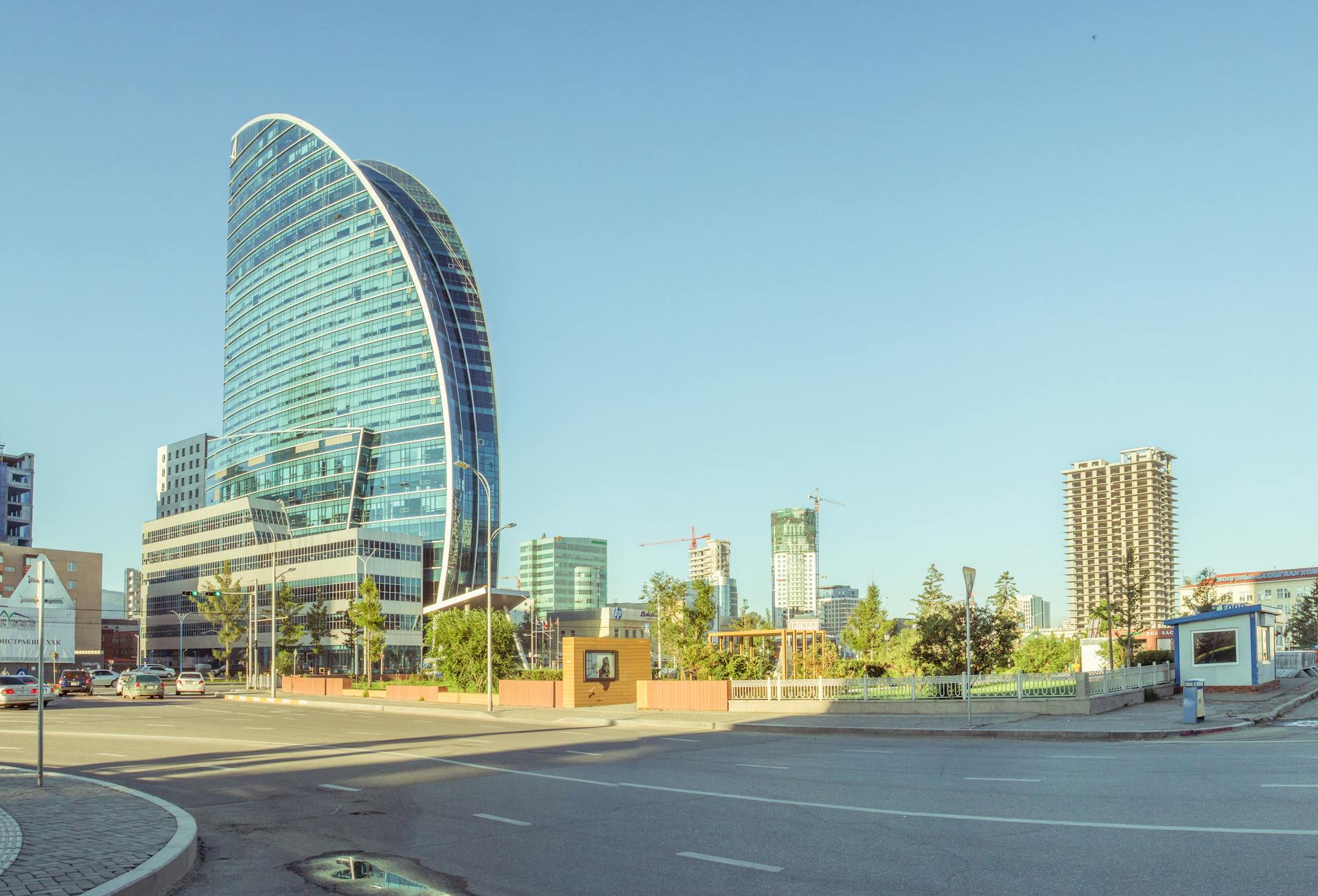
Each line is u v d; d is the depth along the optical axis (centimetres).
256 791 1648
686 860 1031
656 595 5641
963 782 1545
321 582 13750
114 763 2083
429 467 15700
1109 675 3077
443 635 5378
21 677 4950
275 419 18475
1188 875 884
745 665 4000
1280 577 15738
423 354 16138
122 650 17850
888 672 4328
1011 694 2956
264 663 14062
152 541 17675
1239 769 1567
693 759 2042
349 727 3167
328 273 17938
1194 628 3709
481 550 15912
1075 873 911
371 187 17362
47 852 1014
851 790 1499
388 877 988
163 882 948
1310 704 3145
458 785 1675
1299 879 859
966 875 924
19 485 17588
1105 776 1553
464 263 17538
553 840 1162
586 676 4175
